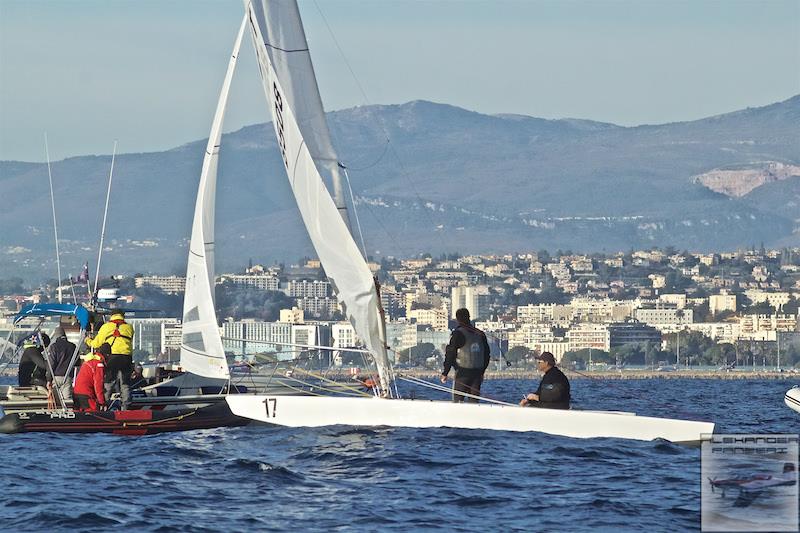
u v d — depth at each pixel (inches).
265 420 2615.7
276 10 2785.4
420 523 1803.6
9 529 1774.1
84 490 2069.4
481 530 1755.7
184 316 2891.2
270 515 1865.2
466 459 2278.5
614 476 2137.1
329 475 2174.0
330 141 2731.3
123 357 2748.5
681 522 1787.6
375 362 2637.8
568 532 1737.2
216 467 2262.6
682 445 2456.9
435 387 2586.1
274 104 2758.4
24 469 2274.9
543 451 2358.5
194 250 2891.2
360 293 2620.6
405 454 2313.0
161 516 1859.0
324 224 2657.5
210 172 2930.6
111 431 2699.3
